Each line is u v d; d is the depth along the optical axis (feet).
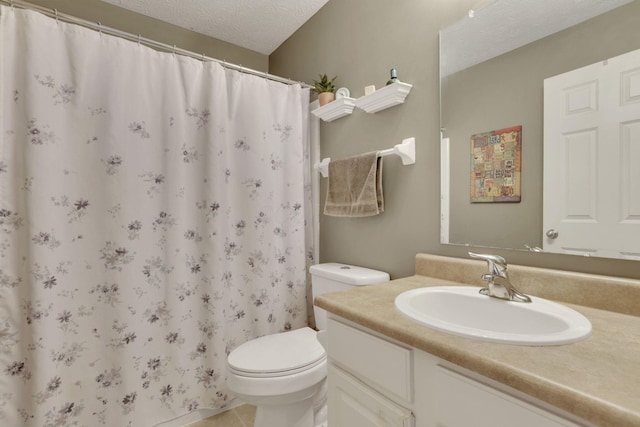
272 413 4.17
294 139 6.14
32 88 3.93
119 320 4.50
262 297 5.80
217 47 7.23
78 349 4.27
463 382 1.97
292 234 6.13
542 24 3.11
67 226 4.21
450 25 3.92
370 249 5.16
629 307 2.53
